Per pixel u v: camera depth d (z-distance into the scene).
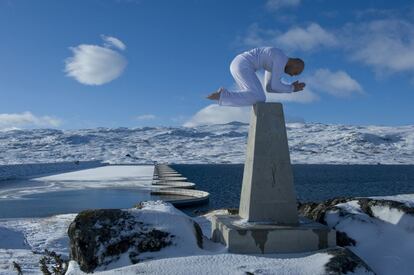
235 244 6.09
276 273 5.08
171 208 8.73
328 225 6.93
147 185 42.81
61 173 68.19
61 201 30.73
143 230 6.16
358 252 6.29
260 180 6.64
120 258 5.89
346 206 7.36
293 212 6.69
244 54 6.85
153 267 5.27
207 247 6.49
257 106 6.70
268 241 6.14
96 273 5.35
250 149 6.88
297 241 6.21
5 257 9.12
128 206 27.61
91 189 39.59
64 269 6.37
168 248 6.04
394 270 5.86
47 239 12.38
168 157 151.88
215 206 29.67
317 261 5.43
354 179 63.47
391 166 117.31
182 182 42.19
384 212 6.92
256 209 6.61
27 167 86.62
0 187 43.62
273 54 6.68
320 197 38.28
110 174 62.16
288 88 6.69
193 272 5.10
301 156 161.25
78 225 6.20
